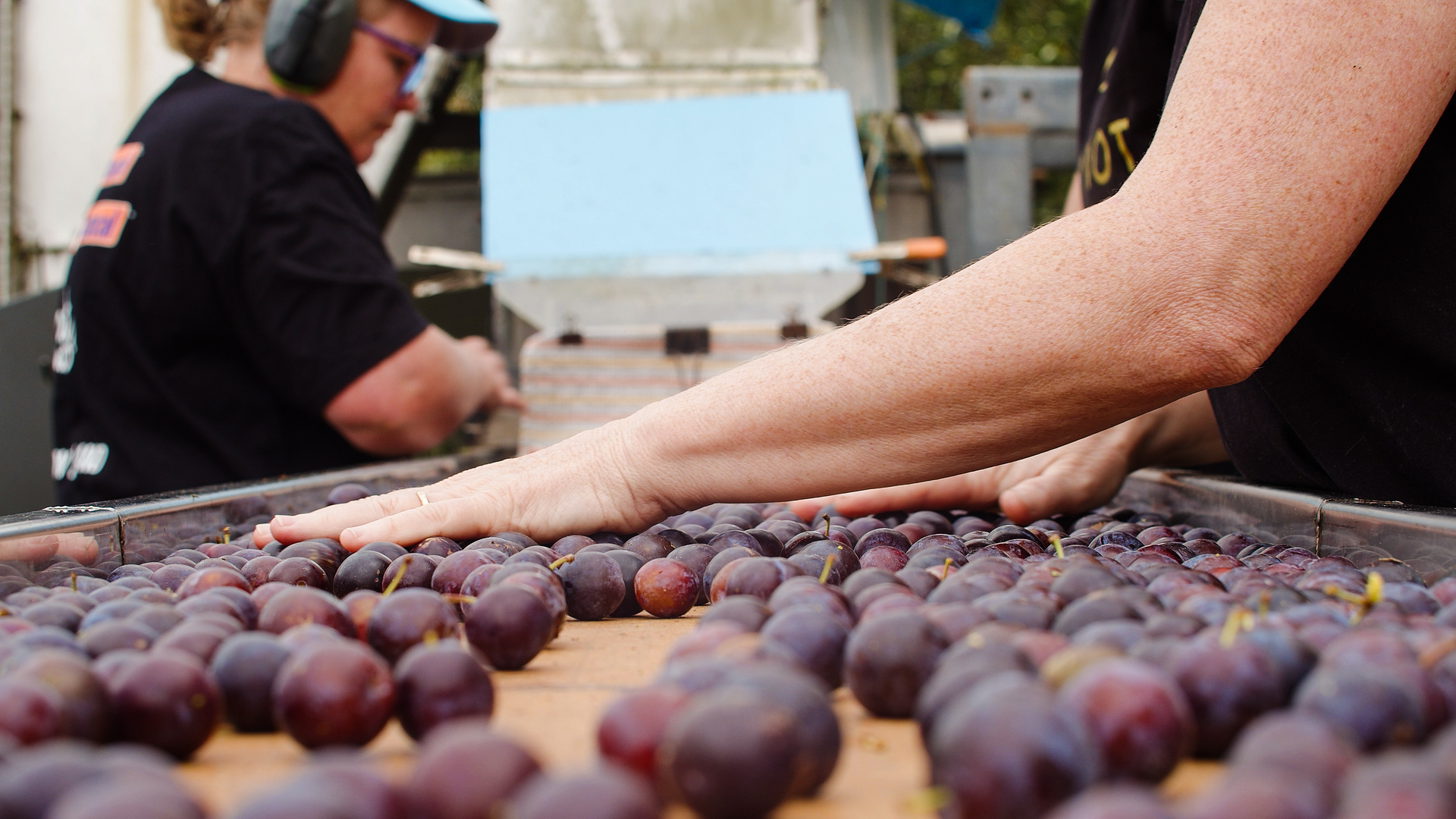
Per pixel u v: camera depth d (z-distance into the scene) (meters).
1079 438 0.59
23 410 1.57
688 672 0.34
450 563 0.55
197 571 0.55
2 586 0.57
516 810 0.26
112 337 1.17
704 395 0.63
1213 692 0.35
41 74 1.82
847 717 0.41
